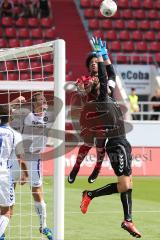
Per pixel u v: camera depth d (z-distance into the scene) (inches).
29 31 3144.7
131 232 933.8
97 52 951.0
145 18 3344.0
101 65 938.1
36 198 1002.7
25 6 3206.2
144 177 2174.0
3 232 894.4
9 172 899.4
